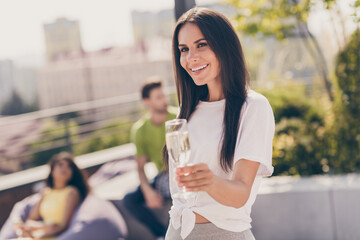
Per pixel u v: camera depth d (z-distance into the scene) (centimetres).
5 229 398
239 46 160
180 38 162
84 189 399
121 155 637
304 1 471
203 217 157
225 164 151
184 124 138
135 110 784
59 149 947
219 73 162
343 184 355
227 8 527
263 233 359
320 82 592
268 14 501
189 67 162
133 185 464
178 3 324
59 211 388
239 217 157
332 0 414
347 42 410
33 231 377
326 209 349
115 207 420
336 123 402
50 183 399
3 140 687
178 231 160
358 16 380
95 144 988
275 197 356
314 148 407
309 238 353
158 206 357
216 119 161
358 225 344
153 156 366
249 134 147
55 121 681
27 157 844
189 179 120
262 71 739
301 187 358
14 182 530
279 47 741
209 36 156
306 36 517
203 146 157
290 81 633
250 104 151
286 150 410
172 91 612
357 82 393
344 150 396
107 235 372
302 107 514
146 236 413
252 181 142
